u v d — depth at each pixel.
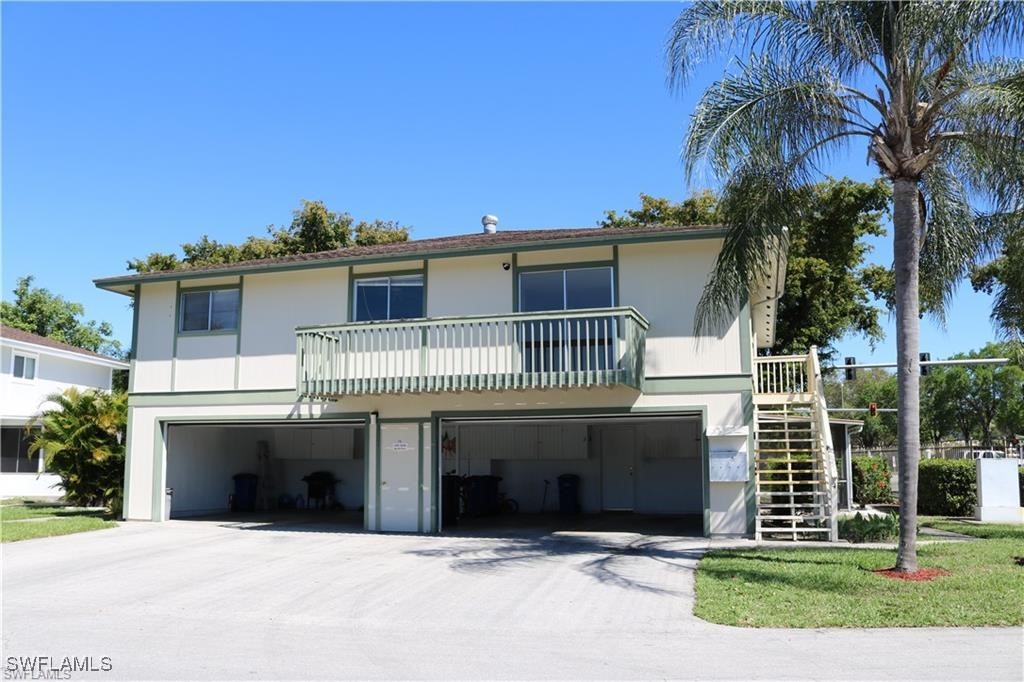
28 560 13.20
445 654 7.52
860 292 32.66
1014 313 15.37
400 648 7.76
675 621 8.72
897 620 8.42
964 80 11.70
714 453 15.41
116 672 6.97
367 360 17.59
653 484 22.11
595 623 8.70
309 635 8.31
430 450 17.12
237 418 18.56
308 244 35.12
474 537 16.00
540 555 13.38
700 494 21.67
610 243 16.03
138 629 8.60
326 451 22.97
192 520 19.48
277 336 18.55
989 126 10.88
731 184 12.05
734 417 15.43
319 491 23.27
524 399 16.66
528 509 22.86
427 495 17.03
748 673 6.78
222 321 19.00
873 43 11.30
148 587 10.93
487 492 21.39
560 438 22.28
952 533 16.61
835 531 14.72
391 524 17.16
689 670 6.89
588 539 15.51
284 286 18.64
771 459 15.89
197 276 18.83
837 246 30.41
